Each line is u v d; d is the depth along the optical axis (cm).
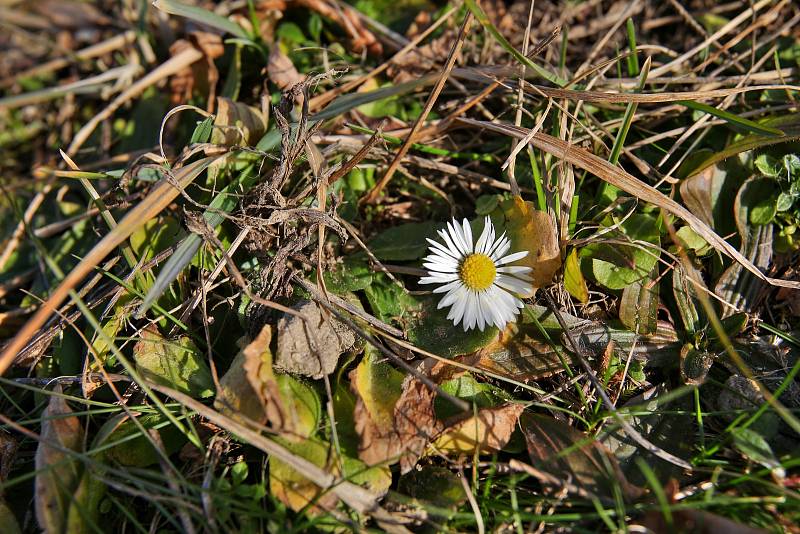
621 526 31
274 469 32
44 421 32
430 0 38
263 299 32
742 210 34
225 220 34
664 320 34
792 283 33
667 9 39
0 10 44
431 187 35
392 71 37
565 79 36
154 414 33
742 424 32
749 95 36
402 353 33
